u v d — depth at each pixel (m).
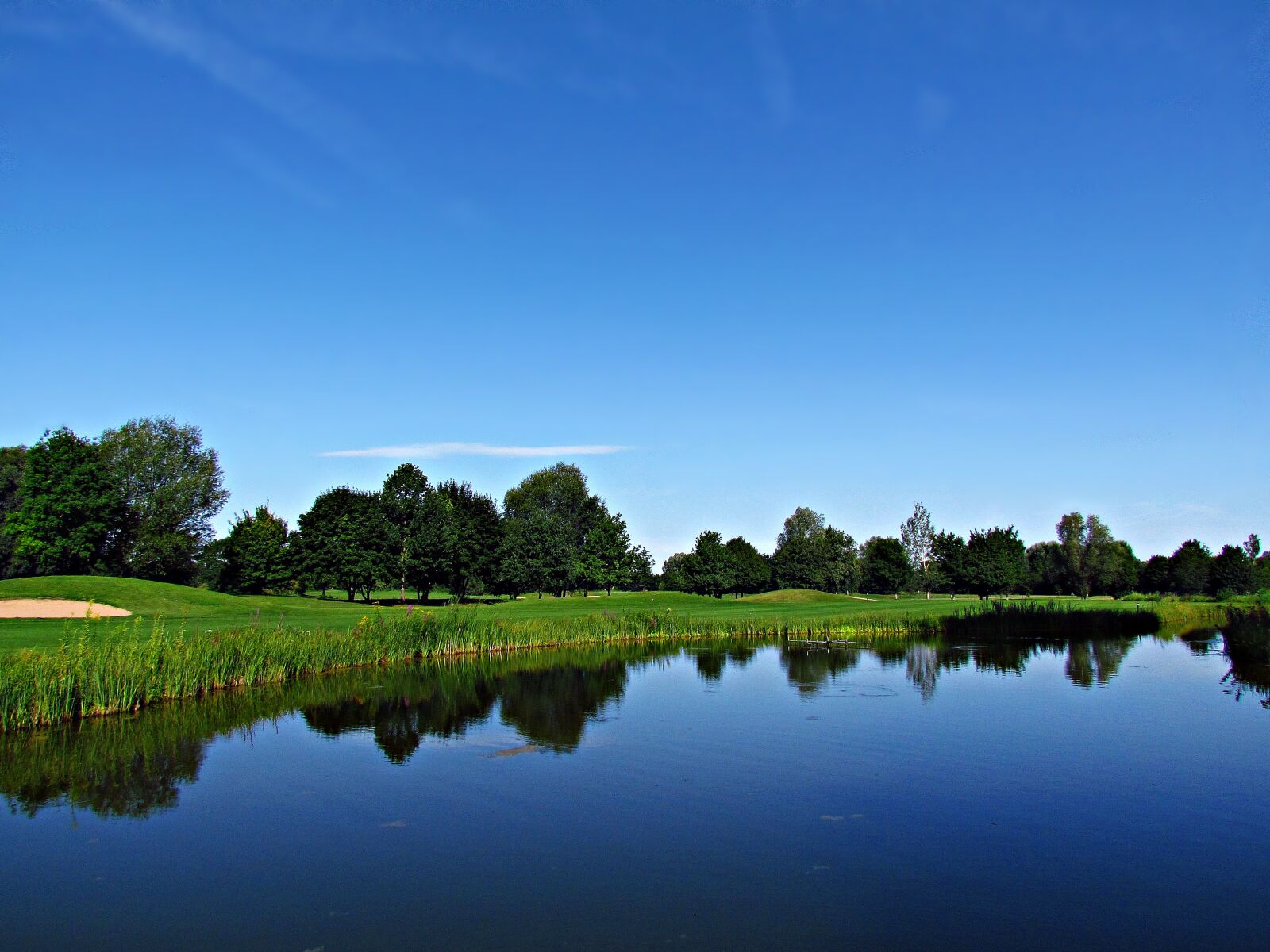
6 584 48.47
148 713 23.12
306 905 10.60
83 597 46.97
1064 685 28.17
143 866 11.91
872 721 21.80
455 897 10.81
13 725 20.75
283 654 30.17
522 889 11.07
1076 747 18.89
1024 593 114.81
